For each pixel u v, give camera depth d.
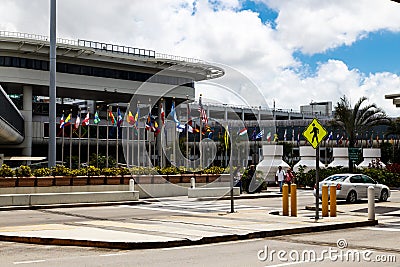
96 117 41.00
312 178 37.97
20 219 17.16
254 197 28.64
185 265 8.99
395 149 59.34
